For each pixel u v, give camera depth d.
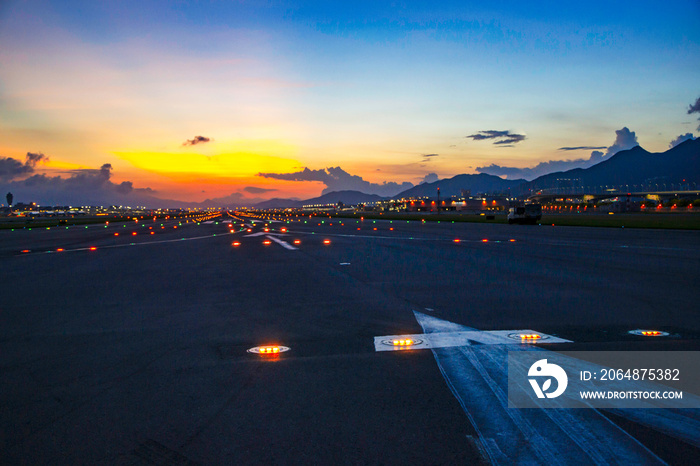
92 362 5.29
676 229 34.69
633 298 8.66
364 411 3.85
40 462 3.17
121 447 3.35
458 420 3.66
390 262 14.68
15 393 4.39
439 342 5.84
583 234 29.39
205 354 5.51
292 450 3.25
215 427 3.62
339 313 7.61
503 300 8.55
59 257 18.00
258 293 9.59
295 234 31.48
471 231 34.25
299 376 4.70
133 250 20.62
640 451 3.17
